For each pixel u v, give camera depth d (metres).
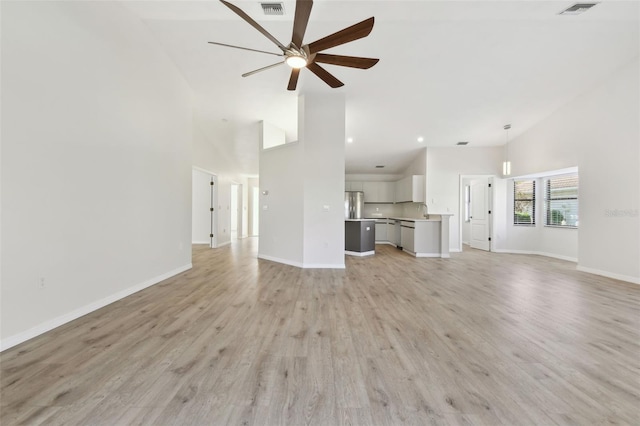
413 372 1.79
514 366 1.87
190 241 4.94
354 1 2.97
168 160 4.21
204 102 5.36
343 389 1.62
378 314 2.80
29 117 2.20
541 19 3.31
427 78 4.50
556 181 6.55
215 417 1.39
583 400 1.54
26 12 2.17
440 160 7.39
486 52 3.93
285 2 3.04
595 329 2.46
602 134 4.54
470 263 5.67
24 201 2.16
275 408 1.46
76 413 1.41
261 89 4.90
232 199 10.36
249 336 2.29
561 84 4.65
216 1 3.11
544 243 6.79
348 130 6.36
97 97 2.86
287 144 5.38
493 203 7.31
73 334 2.29
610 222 4.41
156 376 1.73
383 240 9.23
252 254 6.63
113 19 3.05
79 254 2.66
